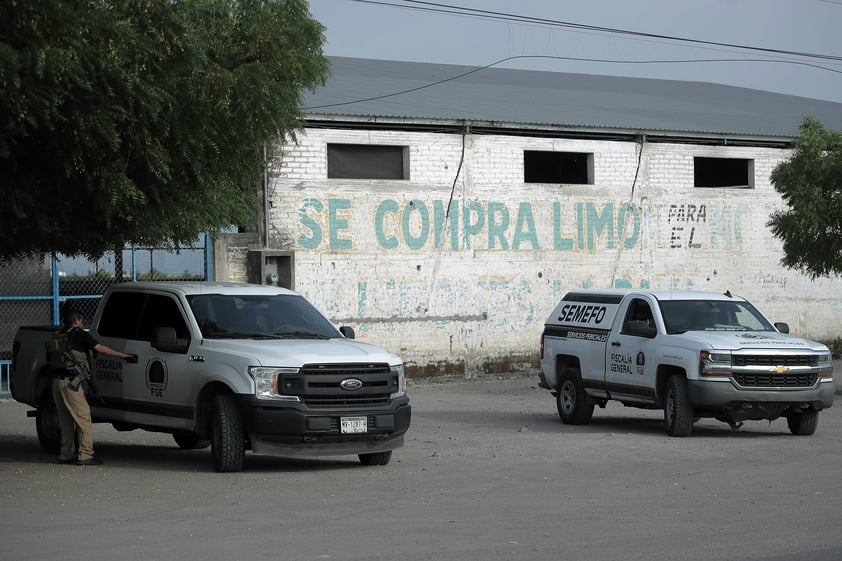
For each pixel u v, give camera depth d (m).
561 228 29.83
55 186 12.61
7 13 10.95
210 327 13.99
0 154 11.30
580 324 19.42
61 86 11.30
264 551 8.71
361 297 27.22
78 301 25.00
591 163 30.44
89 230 13.58
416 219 27.94
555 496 11.40
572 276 29.94
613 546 8.85
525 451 15.29
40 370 15.48
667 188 31.34
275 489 12.00
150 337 14.45
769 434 17.66
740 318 18.20
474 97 32.62
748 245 32.47
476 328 28.66
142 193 12.48
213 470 13.49
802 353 16.72
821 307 33.59
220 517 10.25
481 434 17.64
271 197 26.22
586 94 37.31
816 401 16.81
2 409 22.16
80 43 11.31
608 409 22.89
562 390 19.61
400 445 13.83
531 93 35.47
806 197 23.69
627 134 30.67
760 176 32.72
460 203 28.50
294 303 15.01
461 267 28.48
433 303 28.11
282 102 13.65
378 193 27.47
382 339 27.44
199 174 13.12
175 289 14.55
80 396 14.16
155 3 12.01
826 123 37.03
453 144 28.47
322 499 11.30
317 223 26.73
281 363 13.02
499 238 29.00
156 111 11.99
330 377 13.18
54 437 15.32
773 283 32.78
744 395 16.48
